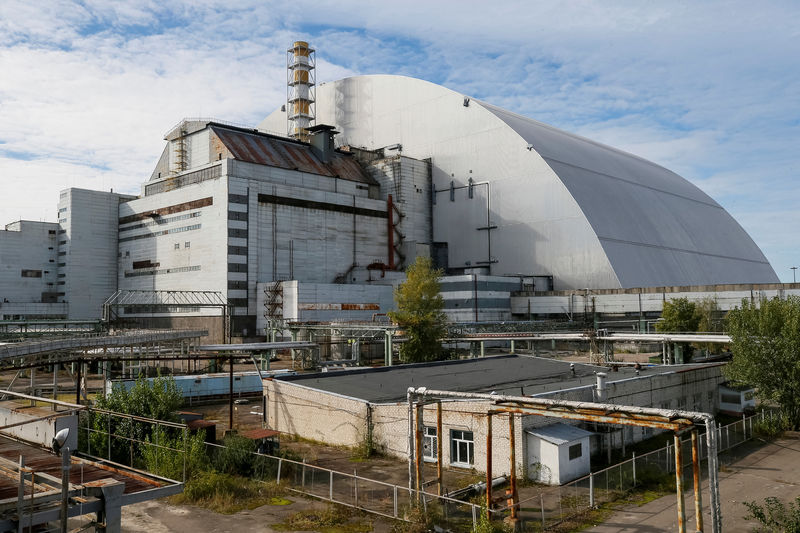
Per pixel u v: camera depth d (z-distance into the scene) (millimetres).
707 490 24203
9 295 103438
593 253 90938
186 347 53406
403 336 61750
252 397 47594
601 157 118312
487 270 102188
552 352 68000
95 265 106562
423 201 111062
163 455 24422
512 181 101188
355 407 30656
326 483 24703
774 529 18688
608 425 29078
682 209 120938
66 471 13086
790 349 33938
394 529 19719
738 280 119250
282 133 136250
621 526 19953
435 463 28016
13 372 62344
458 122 109312
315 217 95688
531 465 25250
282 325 79000
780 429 34531
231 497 22547
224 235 85000
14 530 12945
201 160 99438
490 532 17859
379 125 122562
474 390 32438
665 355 51094
